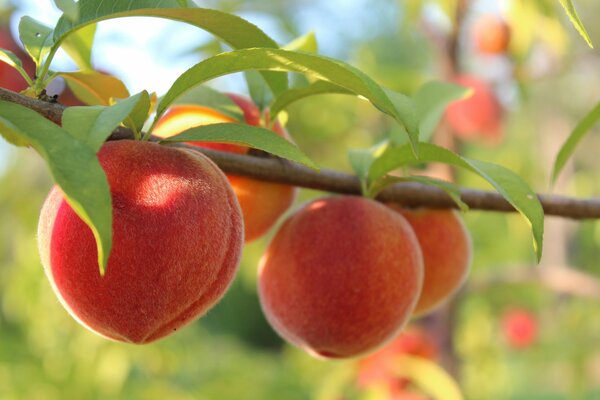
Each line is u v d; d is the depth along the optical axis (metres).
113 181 0.43
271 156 0.52
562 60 1.12
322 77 0.44
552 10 0.98
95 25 0.54
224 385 1.21
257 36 0.47
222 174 0.45
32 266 1.10
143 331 0.43
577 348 1.19
